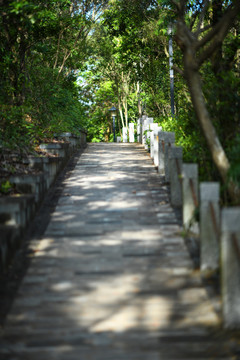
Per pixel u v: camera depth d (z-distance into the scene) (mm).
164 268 5660
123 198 8930
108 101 39031
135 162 13180
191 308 4691
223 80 9156
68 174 11461
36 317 4570
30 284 5293
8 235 5809
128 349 4012
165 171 10141
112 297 4945
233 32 14359
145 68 22516
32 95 15242
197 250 6203
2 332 4312
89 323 4441
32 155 10305
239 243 4246
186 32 8148
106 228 7164
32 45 14656
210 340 4129
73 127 16484
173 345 4059
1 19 12680
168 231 6980
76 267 5742
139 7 20891
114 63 30141
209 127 7023
